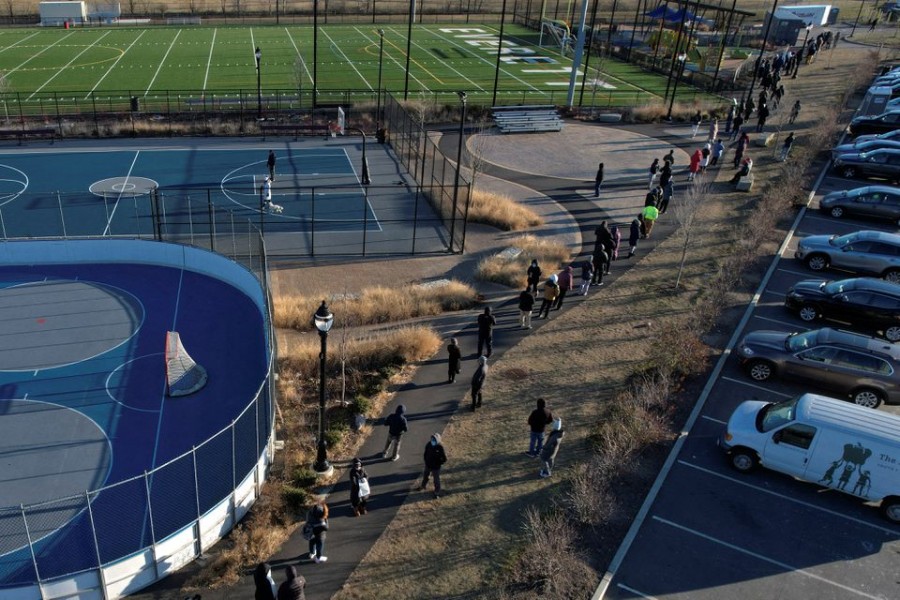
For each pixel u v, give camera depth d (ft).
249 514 50.47
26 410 61.16
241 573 45.60
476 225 105.50
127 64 192.75
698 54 209.26
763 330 76.79
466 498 52.26
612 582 45.65
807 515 52.26
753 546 49.21
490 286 86.79
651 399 61.46
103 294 82.33
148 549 43.80
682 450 58.29
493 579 45.34
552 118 152.15
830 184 122.42
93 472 54.03
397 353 69.72
